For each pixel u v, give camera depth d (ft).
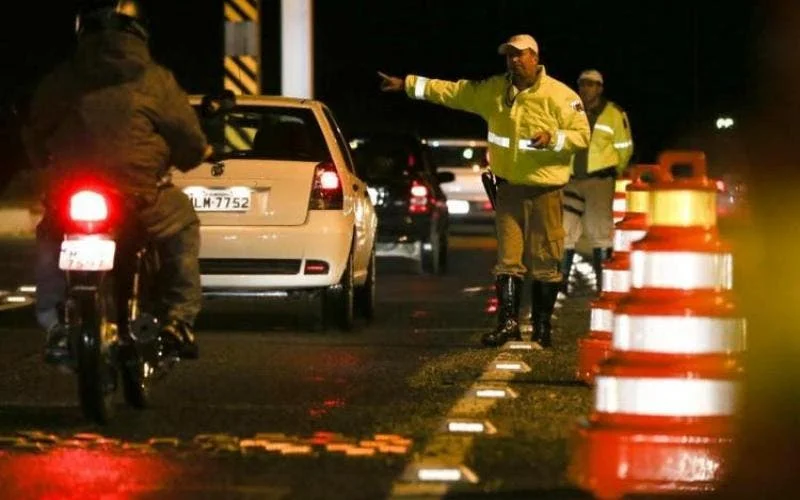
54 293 83.61
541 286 118.93
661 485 69.21
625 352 70.64
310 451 76.95
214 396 94.07
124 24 83.82
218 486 69.51
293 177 123.95
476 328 133.18
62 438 80.18
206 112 91.56
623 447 69.36
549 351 116.37
